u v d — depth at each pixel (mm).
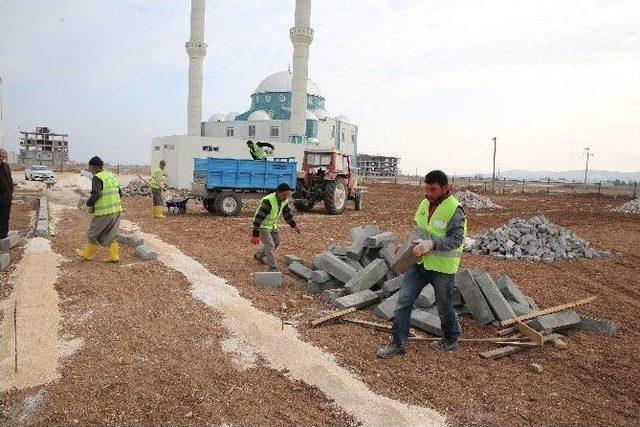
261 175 16859
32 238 10375
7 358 4422
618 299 7551
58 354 4605
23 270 7508
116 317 5734
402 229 15102
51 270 7594
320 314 6164
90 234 8336
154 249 9789
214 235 12242
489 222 18094
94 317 5703
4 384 3945
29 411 3605
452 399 4055
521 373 4656
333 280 7324
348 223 16188
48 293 6367
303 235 12914
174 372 4367
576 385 4441
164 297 6605
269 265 8117
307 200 18859
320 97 70562
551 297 7516
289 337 5270
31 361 4355
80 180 39000
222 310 6125
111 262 8484
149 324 5566
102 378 4184
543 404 4043
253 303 6574
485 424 3680
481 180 82125
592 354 5219
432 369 4652
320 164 19109
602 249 12453
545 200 34031
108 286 6961
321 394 4059
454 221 4742
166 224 14180
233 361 4668
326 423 3631
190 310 6117
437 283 4875
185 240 11320
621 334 5926
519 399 4113
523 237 11242
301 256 9914
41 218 12852
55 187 30531
